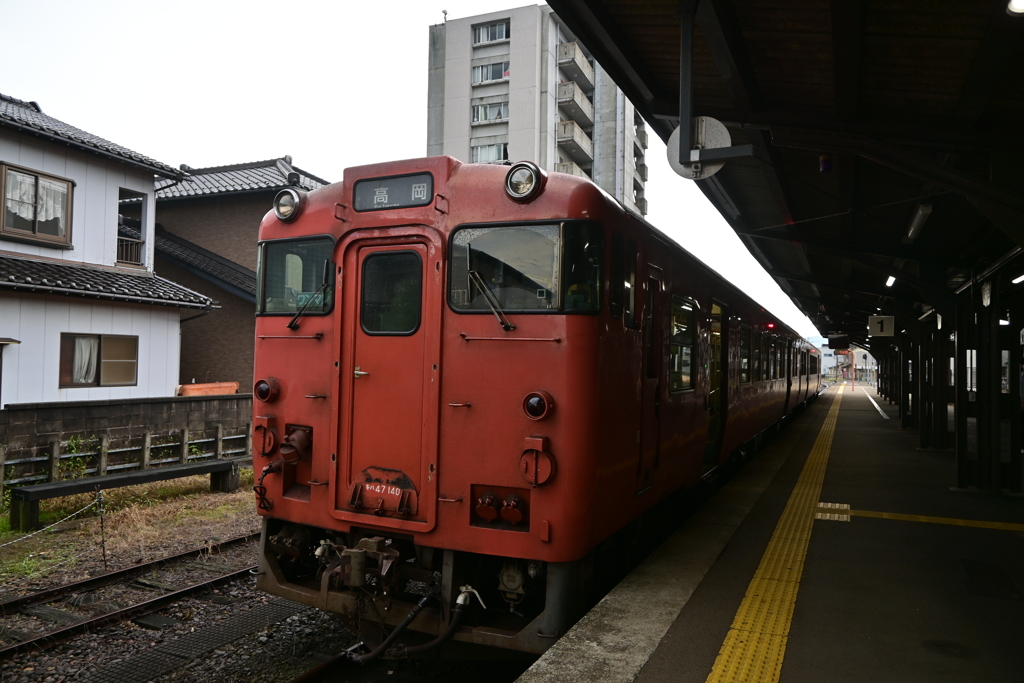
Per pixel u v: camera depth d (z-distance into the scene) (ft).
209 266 56.75
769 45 15.79
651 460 16.48
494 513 12.48
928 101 16.80
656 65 18.47
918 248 30.12
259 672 14.56
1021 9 11.83
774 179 23.65
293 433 14.71
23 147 39.32
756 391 35.96
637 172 125.90
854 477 30.42
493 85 101.45
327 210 14.66
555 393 12.32
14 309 36.32
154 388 44.06
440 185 13.48
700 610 13.46
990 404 27.20
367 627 13.94
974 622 13.08
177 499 29.94
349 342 14.06
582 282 12.53
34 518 24.02
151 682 14.10
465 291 13.15
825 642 12.02
